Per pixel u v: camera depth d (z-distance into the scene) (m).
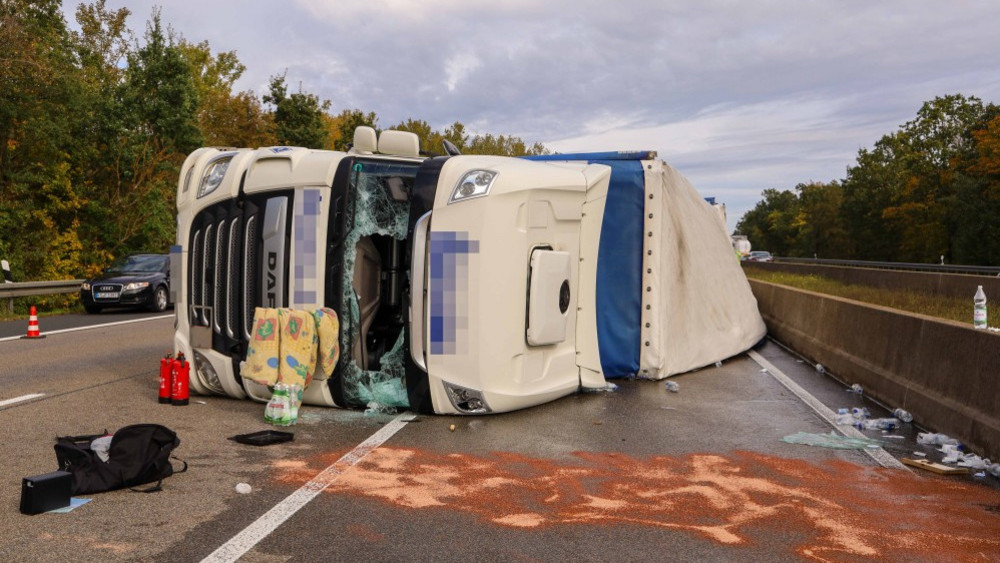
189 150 28.11
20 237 23.39
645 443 6.49
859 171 98.75
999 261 58.97
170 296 20.83
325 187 7.53
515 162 7.90
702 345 11.06
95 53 33.31
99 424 6.89
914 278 22.94
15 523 4.35
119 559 3.85
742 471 5.65
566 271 8.14
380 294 8.46
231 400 8.11
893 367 8.34
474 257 7.30
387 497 4.92
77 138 25.12
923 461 5.95
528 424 7.17
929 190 73.12
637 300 9.80
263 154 7.80
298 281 7.54
